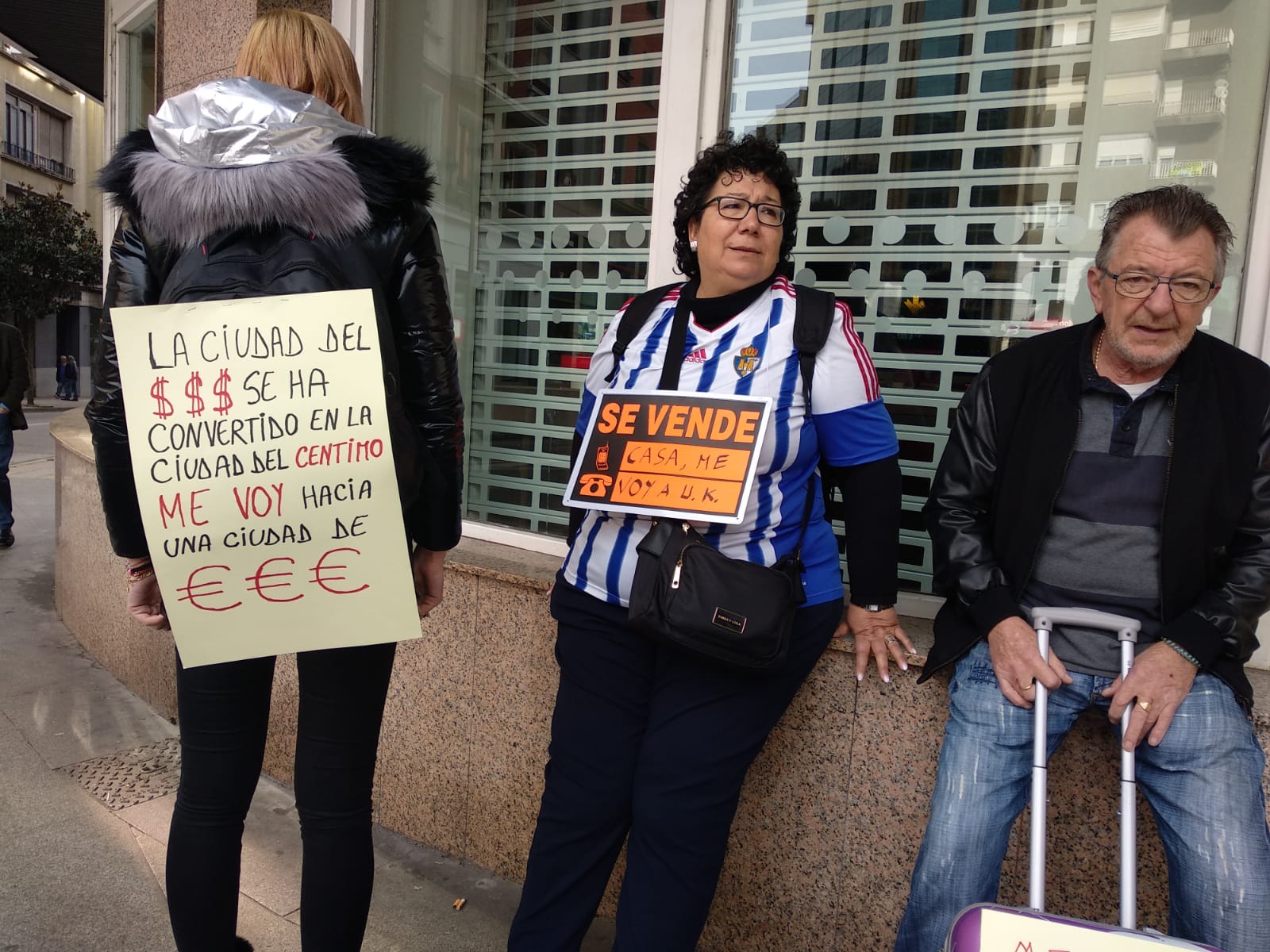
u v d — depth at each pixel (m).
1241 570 1.37
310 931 1.48
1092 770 1.61
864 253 2.26
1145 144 1.96
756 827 1.93
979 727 1.46
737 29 2.36
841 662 1.81
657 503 1.50
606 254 2.68
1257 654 1.79
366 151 1.29
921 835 1.76
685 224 1.69
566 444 2.78
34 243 22.16
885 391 2.26
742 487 1.44
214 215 1.22
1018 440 1.50
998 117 2.10
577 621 1.63
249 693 1.43
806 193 2.31
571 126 2.71
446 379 1.43
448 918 2.13
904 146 2.20
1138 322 1.34
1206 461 1.36
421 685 2.42
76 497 3.91
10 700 3.31
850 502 1.61
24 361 5.88
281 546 1.29
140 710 3.27
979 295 2.15
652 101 2.56
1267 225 1.81
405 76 3.02
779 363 1.51
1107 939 1.10
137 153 1.28
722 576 1.41
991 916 1.13
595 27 2.64
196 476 1.27
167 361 1.26
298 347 1.26
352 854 1.47
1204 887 1.27
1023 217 2.09
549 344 2.80
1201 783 1.31
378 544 1.30
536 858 1.59
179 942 1.46
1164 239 1.31
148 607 1.52
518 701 2.24
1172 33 1.92
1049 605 1.49
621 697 1.59
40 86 28.47
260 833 2.44
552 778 1.63
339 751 1.46
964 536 1.56
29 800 2.55
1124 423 1.43
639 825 1.49
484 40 2.86
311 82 1.41
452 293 2.99
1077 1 2.01
